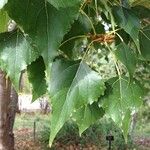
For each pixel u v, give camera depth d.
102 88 0.25
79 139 3.50
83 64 0.25
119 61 0.26
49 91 0.25
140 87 0.27
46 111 5.47
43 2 0.21
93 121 0.28
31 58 0.24
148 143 3.79
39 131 3.92
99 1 0.29
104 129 3.51
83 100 0.25
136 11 0.30
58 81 0.25
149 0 0.31
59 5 0.20
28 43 0.24
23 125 4.54
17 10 0.21
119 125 0.26
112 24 0.27
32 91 0.26
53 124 0.24
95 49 0.28
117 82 0.27
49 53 0.21
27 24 0.21
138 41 0.27
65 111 0.24
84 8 0.30
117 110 0.26
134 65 0.25
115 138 3.36
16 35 0.24
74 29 0.28
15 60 0.24
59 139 3.49
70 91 0.25
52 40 0.21
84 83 0.25
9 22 0.25
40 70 0.26
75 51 0.29
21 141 3.65
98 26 0.31
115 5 0.28
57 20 0.21
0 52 0.24
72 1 0.20
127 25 0.27
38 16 0.21
